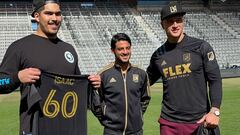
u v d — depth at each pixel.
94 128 9.68
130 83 5.06
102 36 28.31
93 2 31.72
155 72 5.01
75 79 3.93
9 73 3.50
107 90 5.06
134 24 30.25
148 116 11.30
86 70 25.16
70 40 27.38
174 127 4.59
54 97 3.78
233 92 16.86
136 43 28.31
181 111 4.54
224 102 13.72
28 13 28.91
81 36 27.98
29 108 3.51
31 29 27.30
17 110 13.02
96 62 25.80
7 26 27.34
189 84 4.50
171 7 4.45
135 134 5.11
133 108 5.07
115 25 29.81
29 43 3.67
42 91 3.69
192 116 4.52
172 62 4.56
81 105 4.02
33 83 3.49
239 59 28.95
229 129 9.08
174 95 4.57
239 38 30.58
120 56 5.00
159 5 32.31
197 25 31.39
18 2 29.78
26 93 3.61
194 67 4.47
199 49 4.47
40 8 3.72
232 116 10.87
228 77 24.33
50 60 3.71
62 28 28.42
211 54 4.41
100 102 4.97
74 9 30.78
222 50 29.44
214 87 4.38
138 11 31.84
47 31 3.73
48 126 3.75
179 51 4.54
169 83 4.60
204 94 4.54
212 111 4.26
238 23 32.22
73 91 3.93
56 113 3.80
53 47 3.78
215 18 32.50
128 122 5.06
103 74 5.08
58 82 3.79
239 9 33.94
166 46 4.67
